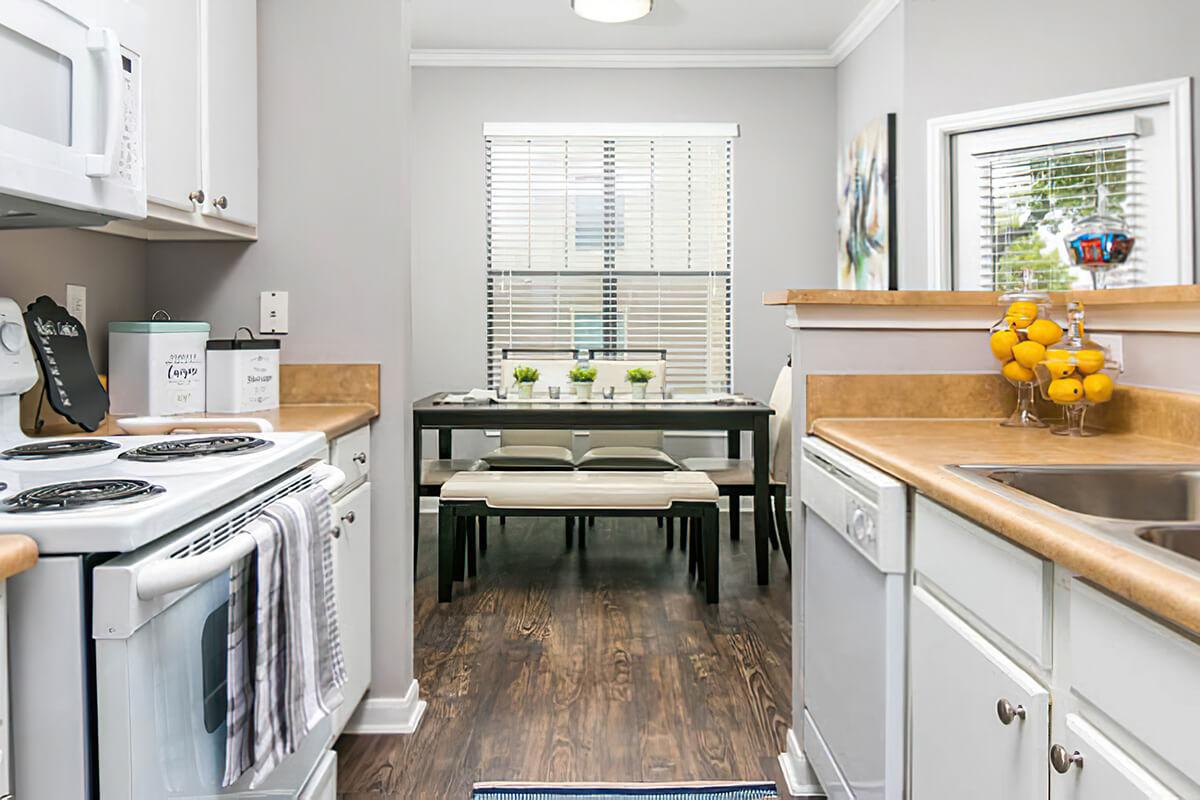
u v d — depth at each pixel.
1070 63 3.31
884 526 1.31
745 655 2.73
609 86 4.90
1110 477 1.24
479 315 4.95
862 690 1.46
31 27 1.12
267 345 2.14
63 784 0.85
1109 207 3.25
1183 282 3.07
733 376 4.98
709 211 4.98
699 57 4.83
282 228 2.24
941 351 1.87
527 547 4.20
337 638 1.38
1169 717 0.68
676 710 2.32
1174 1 3.06
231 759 1.02
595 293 5.00
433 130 4.89
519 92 4.89
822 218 4.94
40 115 1.15
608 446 4.49
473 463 4.12
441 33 4.54
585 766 2.01
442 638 2.88
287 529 1.17
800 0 4.07
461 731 2.20
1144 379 1.64
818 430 1.81
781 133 4.92
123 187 1.34
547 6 4.17
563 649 2.78
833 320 1.86
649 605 3.25
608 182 4.96
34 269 1.76
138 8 1.39
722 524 4.83
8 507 0.91
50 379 1.62
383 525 2.24
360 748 2.11
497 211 4.96
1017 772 0.94
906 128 3.80
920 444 1.49
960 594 1.12
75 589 0.85
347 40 2.22
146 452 1.32
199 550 1.01
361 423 2.10
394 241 2.24
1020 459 1.31
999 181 3.57
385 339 2.25
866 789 1.43
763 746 2.11
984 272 3.63
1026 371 1.70
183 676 0.99
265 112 2.23
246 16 2.12
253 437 1.51
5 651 0.83
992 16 3.53
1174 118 3.08
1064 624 0.87
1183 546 0.87
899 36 3.85
